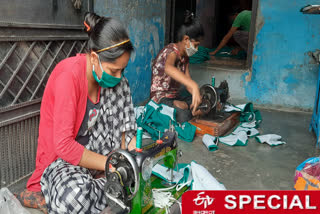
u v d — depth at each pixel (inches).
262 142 140.6
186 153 128.0
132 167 64.4
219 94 142.8
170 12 215.3
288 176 112.1
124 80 83.0
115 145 83.8
